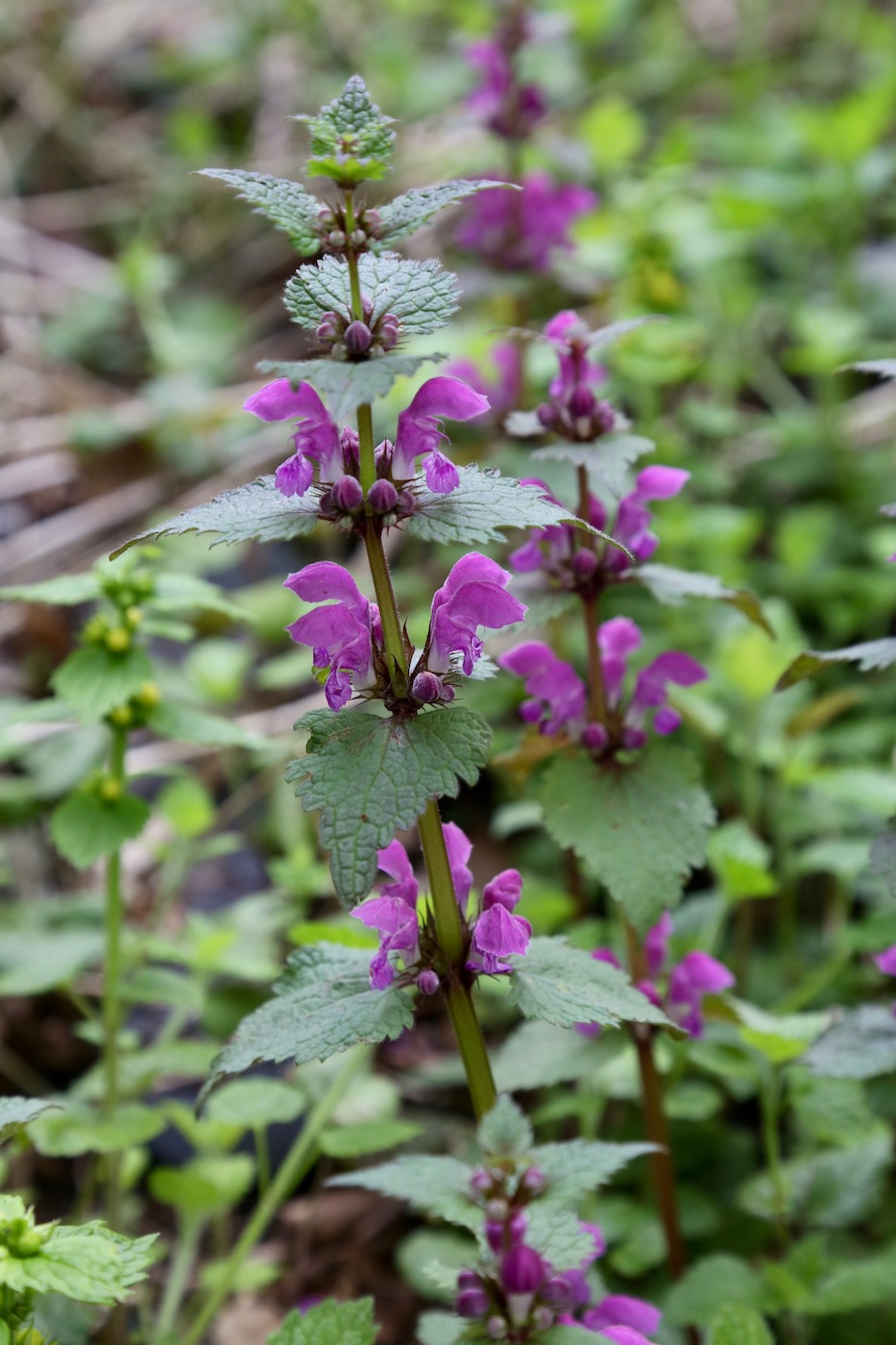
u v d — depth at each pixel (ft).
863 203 5.16
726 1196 2.80
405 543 4.43
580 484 2.40
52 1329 2.43
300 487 2.07
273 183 2.03
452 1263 2.70
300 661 3.69
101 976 3.29
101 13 7.15
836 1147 2.78
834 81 6.47
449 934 2.14
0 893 3.60
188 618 4.22
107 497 4.83
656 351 3.96
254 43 6.43
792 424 4.42
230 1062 2.10
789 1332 2.59
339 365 1.98
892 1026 2.37
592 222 4.50
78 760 3.54
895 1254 2.47
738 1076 2.62
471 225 4.07
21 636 4.27
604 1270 2.71
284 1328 2.15
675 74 6.31
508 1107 1.98
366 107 2.02
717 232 4.65
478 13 5.73
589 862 2.40
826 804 3.36
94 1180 2.78
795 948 3.21
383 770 2.05
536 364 3.92
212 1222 2.91
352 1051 2.79
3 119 6.67
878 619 4.07
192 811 3.08
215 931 2.92
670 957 2.66
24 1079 3.13
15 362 5.45
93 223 6.28
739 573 3.83
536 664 2.43
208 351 5.43
